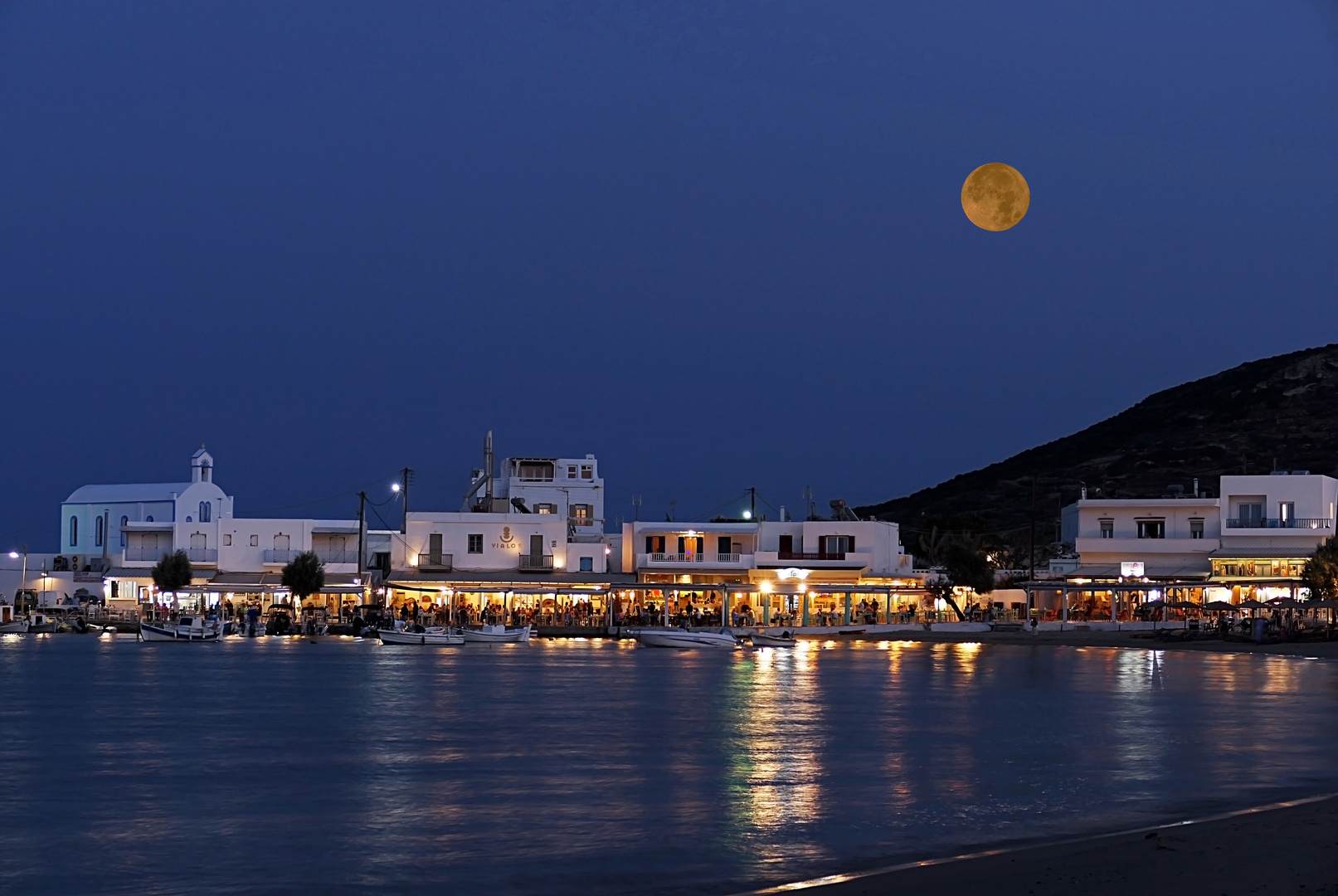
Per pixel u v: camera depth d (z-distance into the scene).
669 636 105.06
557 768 39.03
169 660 87.44
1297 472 127.25
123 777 37.59
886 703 58.66
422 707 56.75
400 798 34.00
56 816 31.73
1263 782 36.06
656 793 34.56
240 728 48.94
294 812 32.12
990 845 27.95
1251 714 53.53
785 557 122.25
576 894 24.41
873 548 122.94
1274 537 120.12
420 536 121.81
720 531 123.19
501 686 67.25
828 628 117.25
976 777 37.22
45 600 128.38
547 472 140.12
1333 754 41.62
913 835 28.97
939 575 125.06
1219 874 23.27
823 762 40.34
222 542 123.00
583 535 128.50
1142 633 112.88
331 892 24.64
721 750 42.94
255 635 117.62
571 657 92.94
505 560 122.88
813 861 26.62
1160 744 44.19
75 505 142.12
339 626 119.94
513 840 28.89
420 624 110.69
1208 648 100.19
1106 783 35.97
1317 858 24.45
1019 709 55.97
